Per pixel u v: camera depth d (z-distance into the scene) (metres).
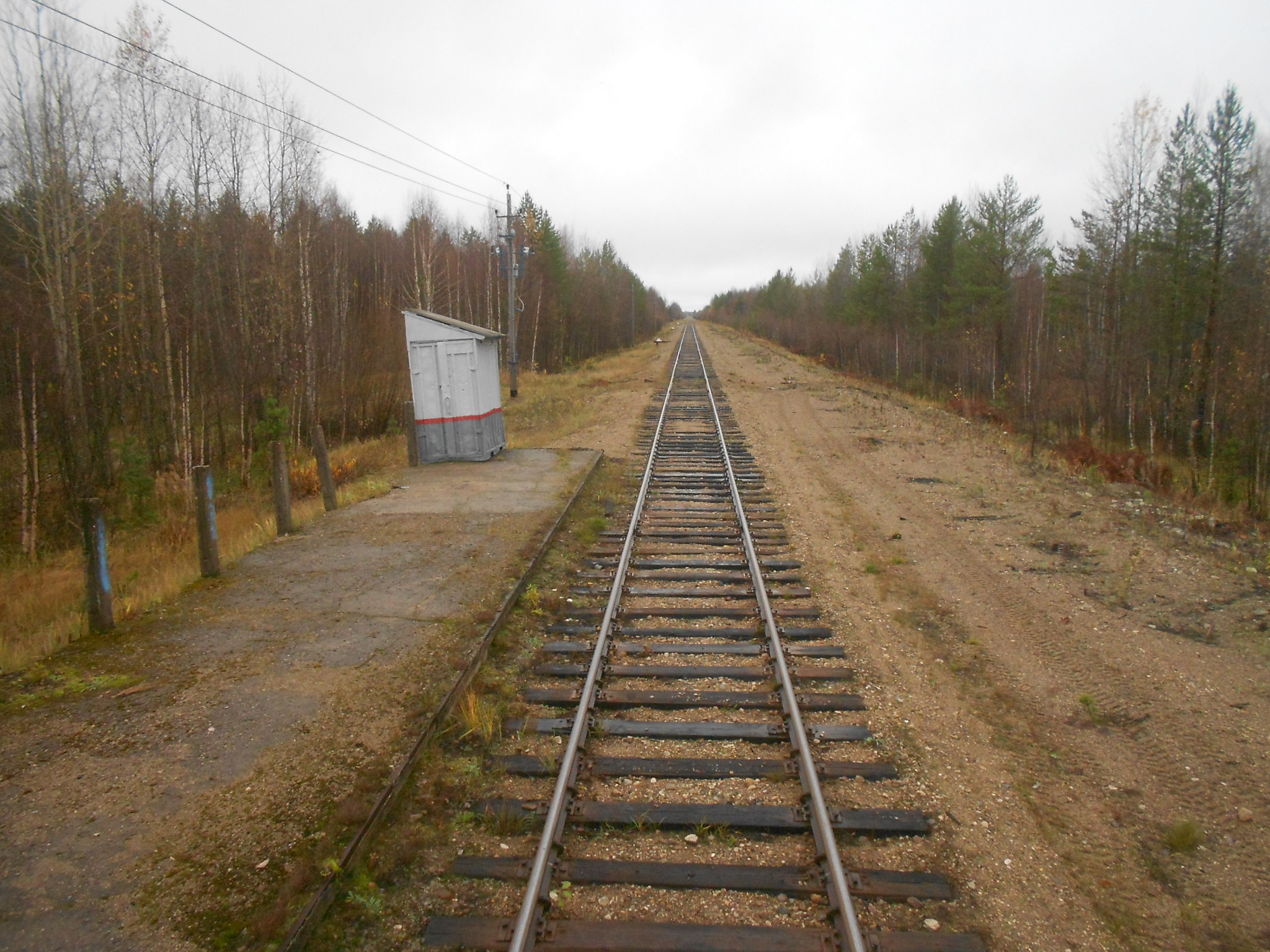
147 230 20.28
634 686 6.03
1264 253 21.44
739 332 105.69
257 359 22.42
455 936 3.53
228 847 3.92
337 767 4.64
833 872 3.82
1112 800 4.75
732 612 7.48
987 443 19.00
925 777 4.87
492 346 15.72
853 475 14.93
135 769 4.57
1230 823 4.53
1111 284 27.06
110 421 21.78
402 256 48.47
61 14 13.30
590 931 3.54
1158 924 3.76
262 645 6.39
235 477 20.17
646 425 20.89
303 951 3.42
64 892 3.58
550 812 4.23
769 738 5.25
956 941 3.54
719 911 3.71
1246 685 6.23
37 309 16.69
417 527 10.24
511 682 6.08
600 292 67.25
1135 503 12.97
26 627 8.18
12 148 16.81
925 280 40.16
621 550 9.52
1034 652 6.87
